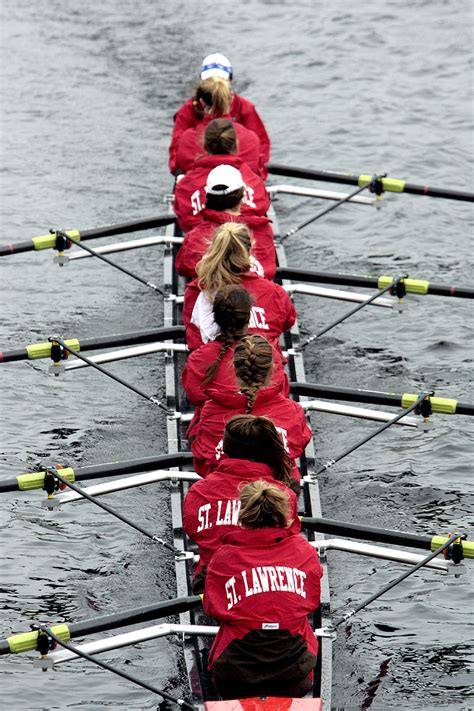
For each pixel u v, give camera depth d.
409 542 28.36
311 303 48.19
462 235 53.62
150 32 76.00
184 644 27.38
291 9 79.38
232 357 26.86
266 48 73.50
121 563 34.25
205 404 27.20
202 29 76.44
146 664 30.56
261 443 24.00
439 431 40.25
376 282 38.34
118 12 79.38
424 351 44.91
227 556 22.73
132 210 55.31
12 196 56.44
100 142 61.84
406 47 73.44
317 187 58.00
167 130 63.19
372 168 59.31
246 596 22.50
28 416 41.06
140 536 35.41
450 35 74.94
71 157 60.31
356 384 42.91
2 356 33.56
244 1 80.94
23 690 29.53
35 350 33.84
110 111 65.38
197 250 32.59
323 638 27.72
